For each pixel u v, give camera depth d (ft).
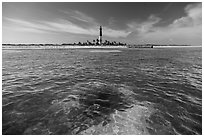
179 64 61.62
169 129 14.75
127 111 18.38
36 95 23.91
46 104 20.44
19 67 51.70
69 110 18.69
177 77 37.32
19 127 15.10
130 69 49.32
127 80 34.06
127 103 20.84
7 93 24.76
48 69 48.34
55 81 32.91
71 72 43.50
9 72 42.60
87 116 17.17
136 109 18.95
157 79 35.09
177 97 23.27
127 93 25.04
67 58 85.76
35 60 73.97
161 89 27.40
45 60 74.49
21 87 28.17
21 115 17.40
